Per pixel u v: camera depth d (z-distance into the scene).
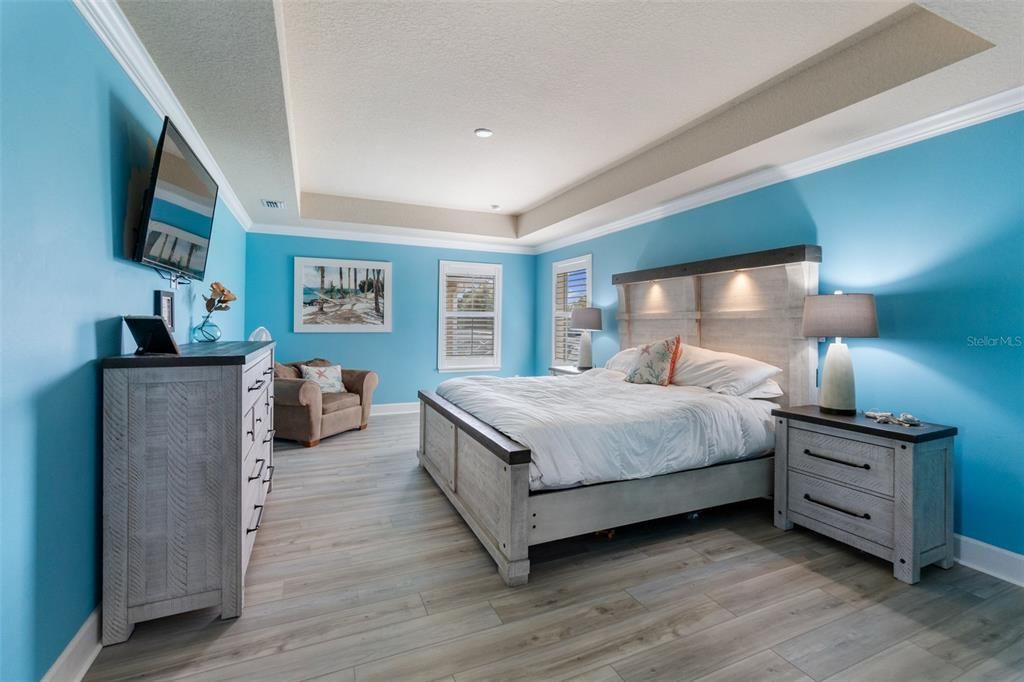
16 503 1.22
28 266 1.27
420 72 2.59
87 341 1.60
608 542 2.58
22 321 1.25
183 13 1.70
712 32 2.21
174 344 1.85
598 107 3.01
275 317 5.62
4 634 1.17
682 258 4.23
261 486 2.56
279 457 4.13
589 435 2.37
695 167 3.32
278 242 5.62
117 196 1.85
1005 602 2.01
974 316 2.35
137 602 1.70
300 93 2.84
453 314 6.52
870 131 2.66
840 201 2.96
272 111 2.54
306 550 2.44
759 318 3.41
